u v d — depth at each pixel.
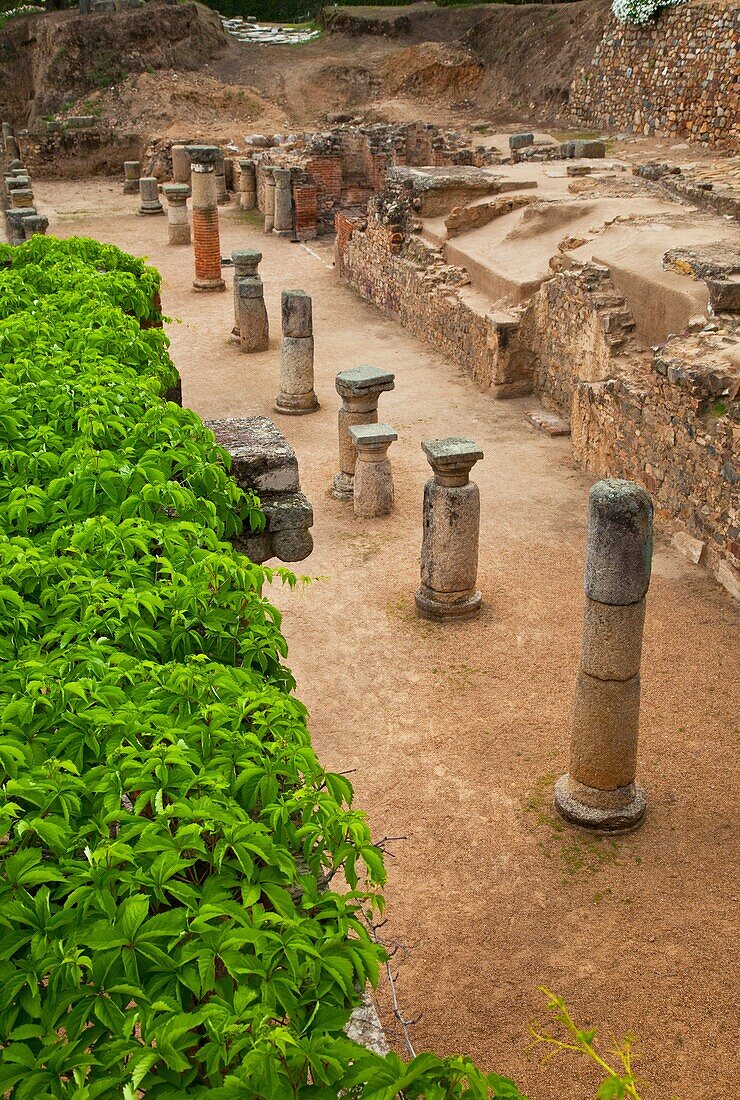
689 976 5.58
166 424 5.28
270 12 48.75
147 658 3.76
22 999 2.41
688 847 6.57
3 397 5.62
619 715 6.54
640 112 28.02
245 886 2.70
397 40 41.12
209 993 2.61
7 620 3.76
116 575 4.07
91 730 3.19
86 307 7.55
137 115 38.00
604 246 14.33
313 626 9.43
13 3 48.81
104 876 2.65
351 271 22.69
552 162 23.14
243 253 17.88
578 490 12.21
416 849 6.64
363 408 11.80
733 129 24.28
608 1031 5.26
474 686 8.42
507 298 15.66
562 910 6.09
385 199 20.48
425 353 17.98
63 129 37.19
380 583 10.19
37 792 2.88
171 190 26.09
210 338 19.11
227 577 4.07
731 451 9.47
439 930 5.97
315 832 2.91
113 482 4.70
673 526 10.71
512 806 7.01
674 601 9.57
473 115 35.00
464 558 9.29
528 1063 5.11
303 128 36.84
